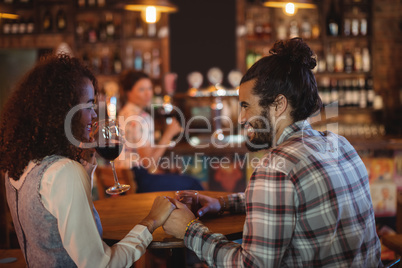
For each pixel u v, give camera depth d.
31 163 1.18
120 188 1.65
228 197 1.67
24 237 1.21
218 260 1.20
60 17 5.07
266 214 1.10
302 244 1.13
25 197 1.15
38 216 1.13
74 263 1.16
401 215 2.51
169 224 1.35
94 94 1.34
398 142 3.99
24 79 1.24
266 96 1.24
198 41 4.98
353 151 1.31
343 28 4.82
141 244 1.26
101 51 5.11
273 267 1.10
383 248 3.40
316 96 1.28
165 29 4.98
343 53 4.98
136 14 5.04
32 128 1.18
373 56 4.82
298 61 1.27
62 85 1.20
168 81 4.66
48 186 1.12
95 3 4.97
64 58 1.27
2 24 5.07
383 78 5.03
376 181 4.04
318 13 4.96
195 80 4.43
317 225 1.11
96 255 1.13
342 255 1.13
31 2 5.04
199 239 1.27
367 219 1.23
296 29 4.88
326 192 1.12
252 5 4.90
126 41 5.05
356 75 4.97
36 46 5.11
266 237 1.10
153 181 2.91
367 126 4.82
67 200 1.11
